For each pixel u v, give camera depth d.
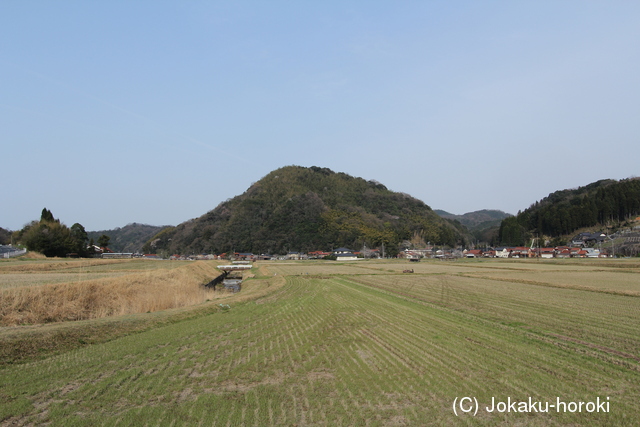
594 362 11.95
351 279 48.06
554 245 147.75
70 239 79.50
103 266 52.81
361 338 15.38
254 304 26.02
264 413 8.54
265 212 163.62
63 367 11.69
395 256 142.62
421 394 9.55
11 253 64.38
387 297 29.38
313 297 29.64
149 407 8.84
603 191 152.38
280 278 48.66
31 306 19.17
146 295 25.70
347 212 168.00
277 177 192.88
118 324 16.95
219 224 164.88
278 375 11.10
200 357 12.89
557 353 12.95
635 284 36.19
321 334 16.27
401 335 15.83
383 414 8.46
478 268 68.19
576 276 47.00
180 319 19.78
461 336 15.58
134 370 11.44
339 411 8.61
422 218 187.25
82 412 8.59
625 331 16.20
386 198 196.62
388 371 11.27
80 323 16.58
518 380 10.46
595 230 144.38
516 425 7.94
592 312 21.11
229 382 10.54
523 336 15.44
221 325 18.33
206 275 54.81
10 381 10.46
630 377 10.66
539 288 35.12
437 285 38.81
